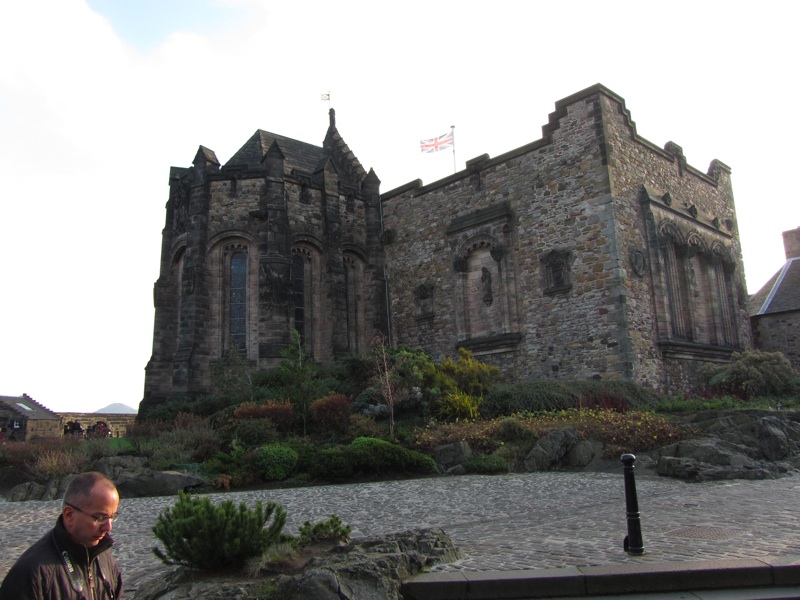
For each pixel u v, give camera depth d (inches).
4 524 500.4
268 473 677.9
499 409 840.3
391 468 676.7
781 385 989.2
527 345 1024.2
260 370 1067.9
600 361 927.0
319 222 1229.1
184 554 281.6
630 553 298.4
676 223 1064.2
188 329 1094.4
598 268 944.9
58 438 819.4
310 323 1206.9
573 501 486.6
